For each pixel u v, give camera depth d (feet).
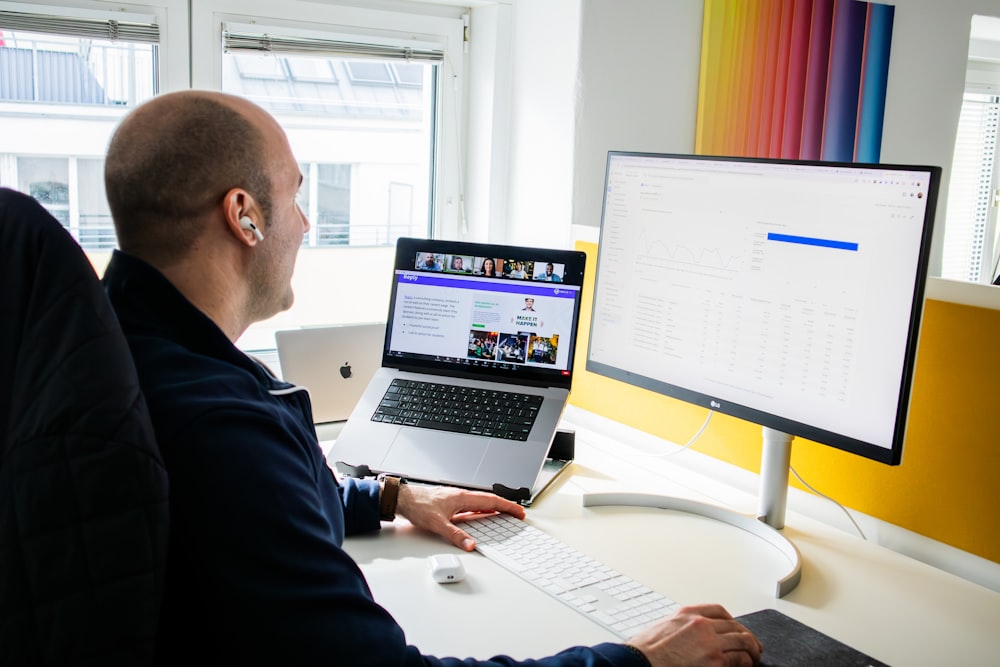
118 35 6.36
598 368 5.19
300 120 7.29
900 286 3.68
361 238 7.82
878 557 4.24
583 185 7.09
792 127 8.25
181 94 2.94
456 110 7.81
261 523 2.47
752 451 5.10
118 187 2.83
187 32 6.59
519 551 4.06
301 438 3.01
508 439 4.92
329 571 2.59
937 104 9.68
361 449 4.97
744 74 7.75
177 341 2.80
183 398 2.53
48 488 2.24
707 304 4.50
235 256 3.00
